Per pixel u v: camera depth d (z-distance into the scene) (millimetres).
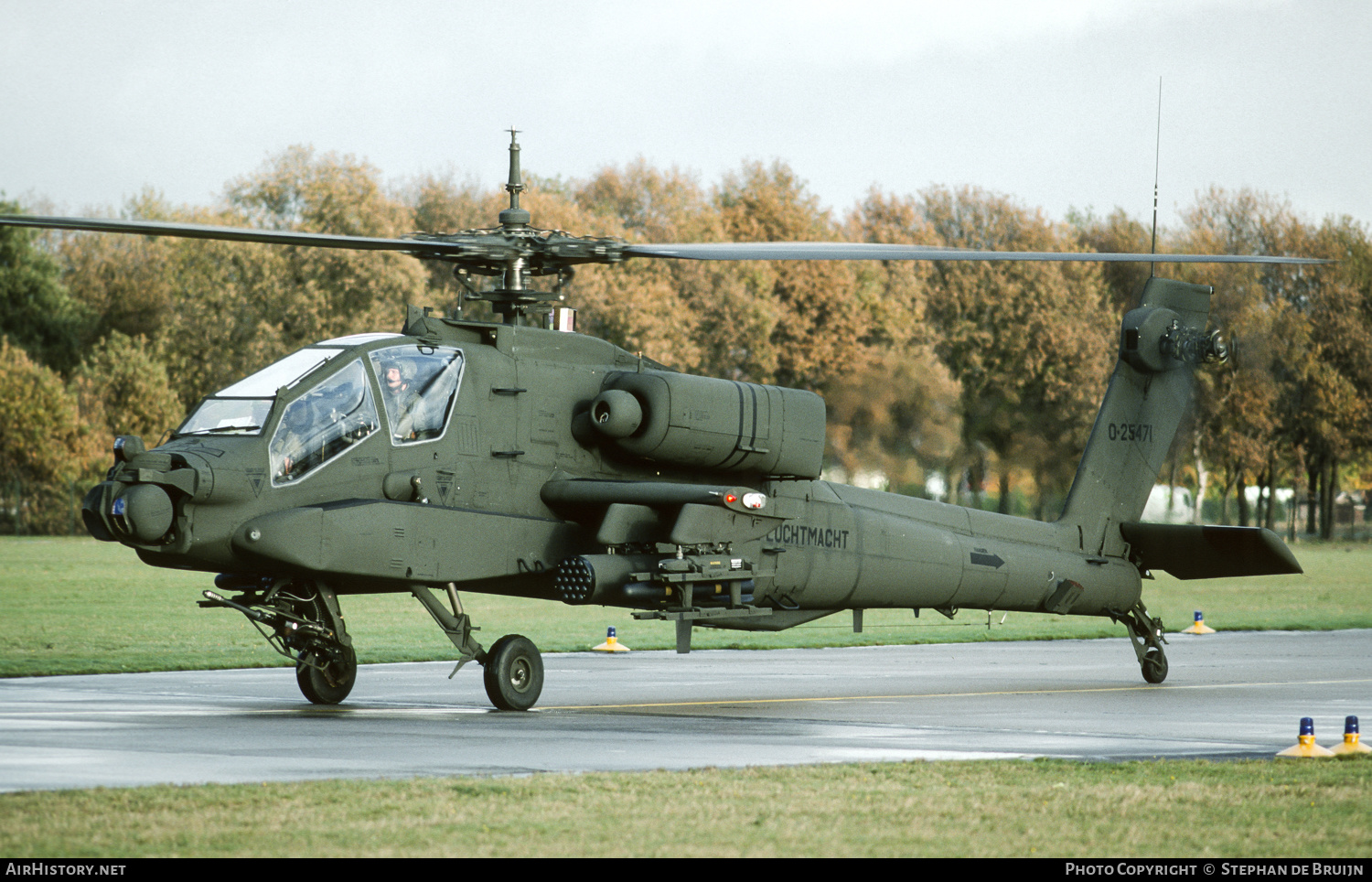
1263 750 42312
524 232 55031
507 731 45156
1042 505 195625
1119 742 44094
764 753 40219
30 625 91625
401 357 52625
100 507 46875
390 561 50594
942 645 93562
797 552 60219
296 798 30578
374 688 61531
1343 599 144375
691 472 58938
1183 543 71312
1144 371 73375
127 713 49875
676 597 55188
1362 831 29469
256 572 50406
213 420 50375
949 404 180375
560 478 56188
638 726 47312
